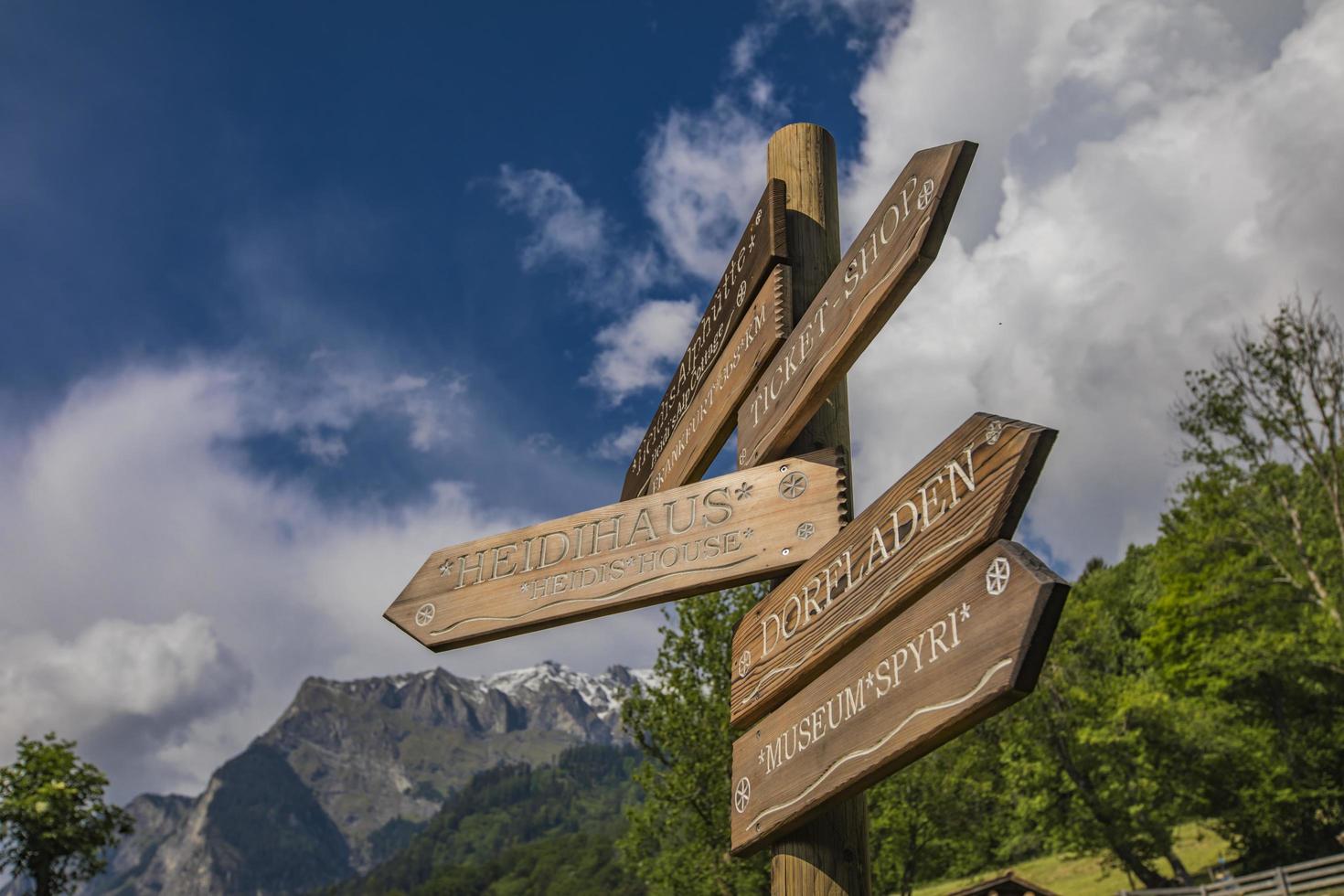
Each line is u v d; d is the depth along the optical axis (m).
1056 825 37.44
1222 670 36.97
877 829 29.58
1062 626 39.81
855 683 3.13
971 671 2.54
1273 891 28.61
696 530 4.09
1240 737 38.47
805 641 3.48
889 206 3.59
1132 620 59.22
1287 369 27.08
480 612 4.53
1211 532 31.36
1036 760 37.12
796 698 3.52
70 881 21.47
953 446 2.90
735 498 4.05
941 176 3.27
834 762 3.15
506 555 4.64
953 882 44.31
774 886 3.55
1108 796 36.22
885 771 2.92
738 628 4.04
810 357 3.95
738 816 3.73
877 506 3.24
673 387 5.68
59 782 21.48
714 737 24.62
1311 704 38.84
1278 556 30.66
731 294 4.97
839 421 4.30
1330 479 27.47
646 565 4.14
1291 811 37.28
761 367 4.43
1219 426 28.52
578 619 4.29
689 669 25.83
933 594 2.82
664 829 25.56
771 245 4.48
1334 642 31.19
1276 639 32.56
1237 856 40.03
